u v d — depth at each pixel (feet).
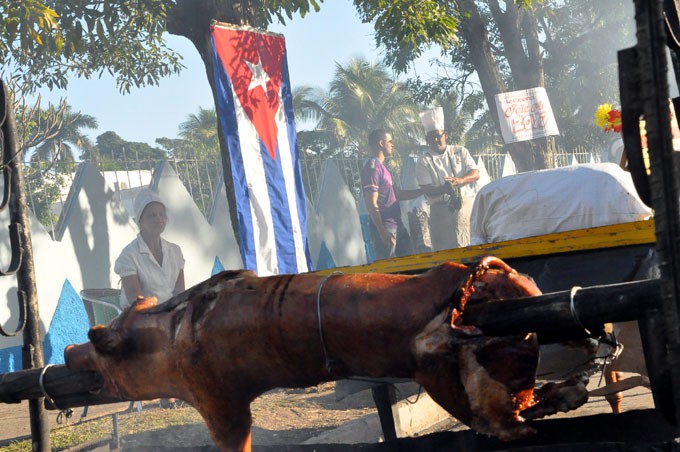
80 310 31.65
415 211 34.76
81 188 32.94
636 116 6.32
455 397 7.51
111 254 33.78
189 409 20.57
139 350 9.12
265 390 9.02
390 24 32.83
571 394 7.63
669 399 6.89
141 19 37.17
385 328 7.64
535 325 6.93
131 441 16.79
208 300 8.82
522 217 12.82
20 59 37.42
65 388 9.72
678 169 6.07
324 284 8.21
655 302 6.48
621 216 12.02
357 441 15.57
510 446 9.46
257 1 35.53
